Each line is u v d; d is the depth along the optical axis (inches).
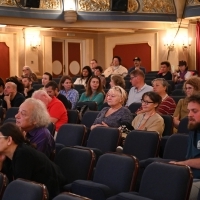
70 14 521.0
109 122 209.3
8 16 494.3
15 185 118.8
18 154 136.3
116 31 601.3
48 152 160.9
